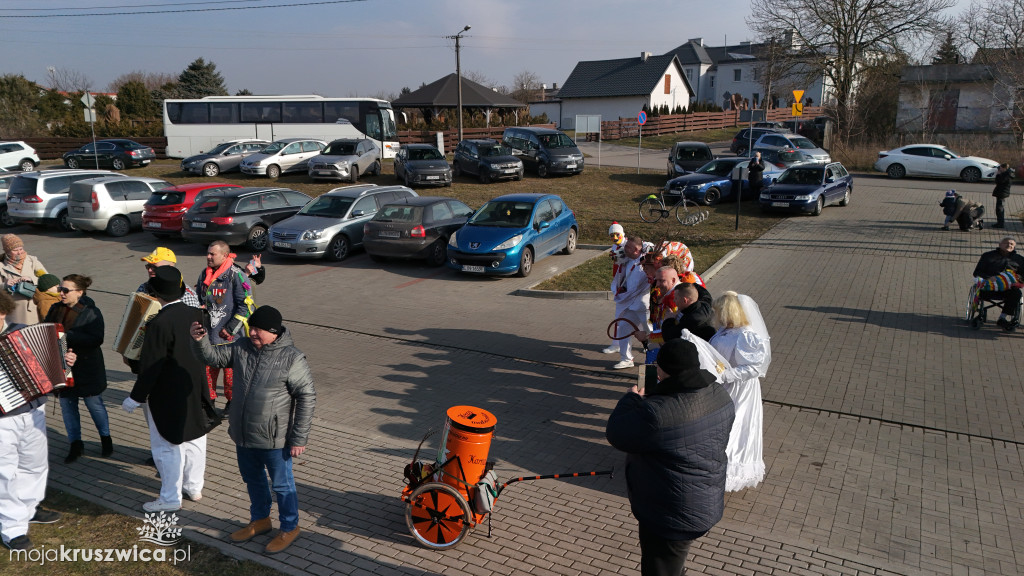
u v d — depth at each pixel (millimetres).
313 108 35562
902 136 35562
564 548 4906
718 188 22469
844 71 39250
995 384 8172
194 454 5402
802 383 8211
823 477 6000
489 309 11984
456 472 4855
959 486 5855
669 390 3678
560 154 28359
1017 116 31797
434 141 38688
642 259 7613
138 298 5598
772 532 5109
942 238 16703
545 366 9023
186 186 18609
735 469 5590
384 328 10836
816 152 29312
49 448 6441
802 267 14273
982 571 4660
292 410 4680
